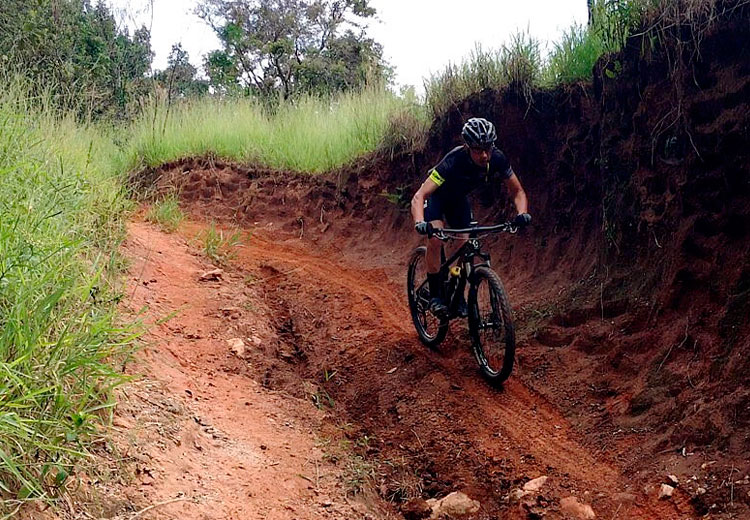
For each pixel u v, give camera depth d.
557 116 7.18
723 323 4.54
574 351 5.44
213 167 11.59
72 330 3.61
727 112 4.95
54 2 13.16
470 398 5.17
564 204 7.04
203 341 5.57
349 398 5.46
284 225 10.23
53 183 4.91
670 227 5.38
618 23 6.11
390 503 4.14
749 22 4.89
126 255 6.43
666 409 4.39
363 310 7.11
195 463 3.68
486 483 4.24
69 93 8.41
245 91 19.00
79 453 2.87
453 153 5.39
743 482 3.56
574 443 4.52
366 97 11.37
